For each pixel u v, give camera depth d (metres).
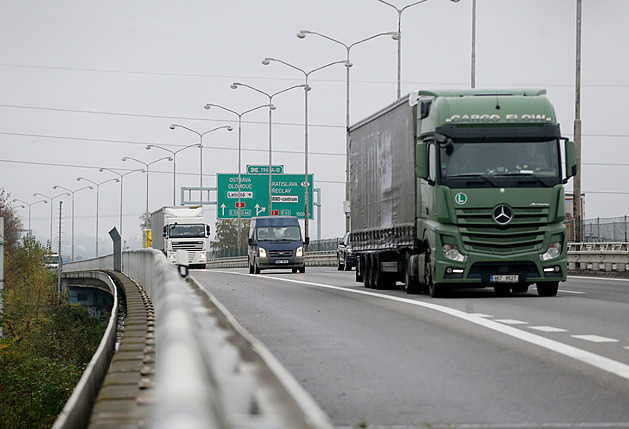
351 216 45.62
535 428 10.31
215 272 76.31
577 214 60.94
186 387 3.99
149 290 36.72
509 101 31.31
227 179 123.69
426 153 31.78
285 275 62.72
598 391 12.69
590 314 24.47
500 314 24.48
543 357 16.08
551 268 31.31
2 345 53.44
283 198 123.81
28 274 145.62
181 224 105.00
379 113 39.44
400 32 83.06
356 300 31.02
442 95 32.16
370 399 12.20
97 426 10.24
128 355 16.83
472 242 30.92
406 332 20.34
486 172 31.00
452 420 10.79
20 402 46.84
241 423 5.19
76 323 100.12
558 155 31.30
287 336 19.77
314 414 5.61
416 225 33.50
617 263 51.62
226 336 9.21
